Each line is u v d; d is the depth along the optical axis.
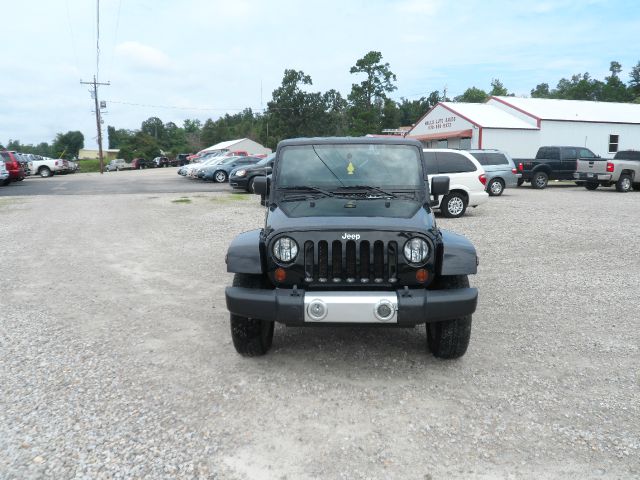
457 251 4.35
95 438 3.53
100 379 4.43
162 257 9.46
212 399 4.08
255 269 4.35
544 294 6.98
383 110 90.00
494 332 5.55
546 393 4.17
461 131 34.34
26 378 4.44
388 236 4.29
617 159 24.09
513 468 3.21
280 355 4.97
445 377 4.47
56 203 18.50
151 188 25.73
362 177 5.18
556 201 18.34
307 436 3.56
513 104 36.00
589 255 9.37
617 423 3.72
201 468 3.21
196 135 146.88
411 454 3.36
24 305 6.59
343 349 5.12
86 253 9.85
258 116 126.00
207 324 5.86
